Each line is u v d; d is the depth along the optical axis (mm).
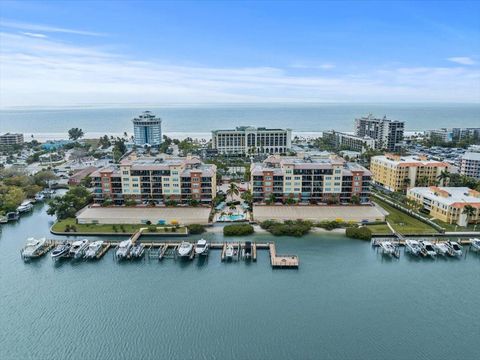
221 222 152250
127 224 149250
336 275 113062
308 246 132500
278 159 177875
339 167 161125
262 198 166375
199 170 170000
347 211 155750
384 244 129125
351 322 91000
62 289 106000
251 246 127750
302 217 150500
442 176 186250
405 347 82812
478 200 154375
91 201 178250
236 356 80062
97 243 130125
